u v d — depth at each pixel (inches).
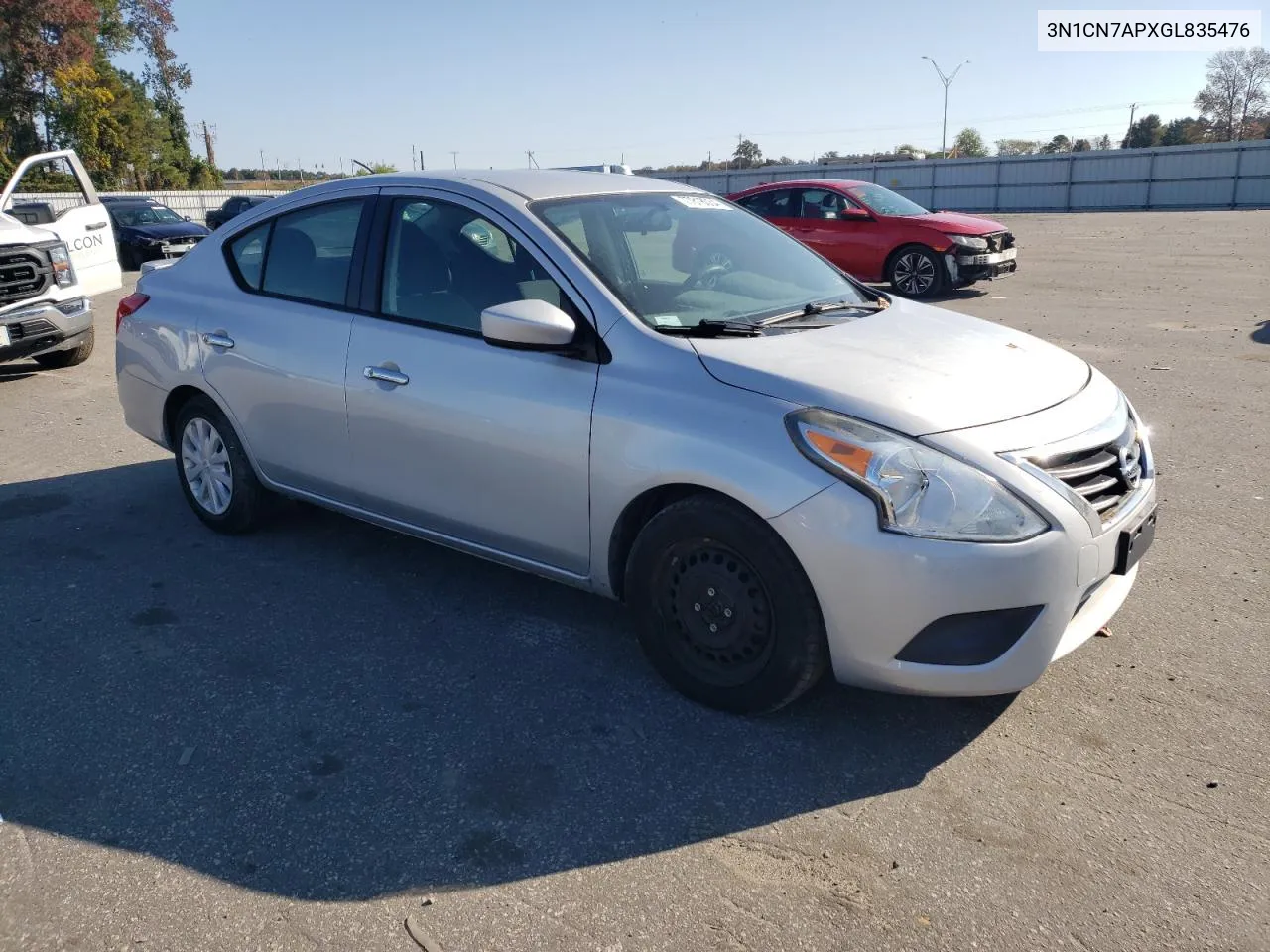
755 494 114.9
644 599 131.4
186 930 94.5
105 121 1731.1
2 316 322.3
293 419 170.6
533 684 137.7
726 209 176.6
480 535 149.2
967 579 108.0
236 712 132.3
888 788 113.3
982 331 148.0
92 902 98.3
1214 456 228.7
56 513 209.9
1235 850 101.5
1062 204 1587.1
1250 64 2588.6
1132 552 120.8
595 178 166.2
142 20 2041.1
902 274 532.4
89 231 377.4
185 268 194.7
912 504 109.4
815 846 104.2
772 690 122.0
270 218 180.2
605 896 97.7
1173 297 480.7
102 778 118.3
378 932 93.7
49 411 302.8
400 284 156.8
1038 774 115.1
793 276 162.7
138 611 162.6
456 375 144.7
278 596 167.3
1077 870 99.5
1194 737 121.0
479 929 93.9
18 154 1667.1
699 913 95.2
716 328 133.0
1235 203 1459.2
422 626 155.8
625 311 133.0
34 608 164.2
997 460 110.9
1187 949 89.4
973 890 97.3
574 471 132.6
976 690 112.1
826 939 91.7
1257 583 162.4
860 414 114.4
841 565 111.3
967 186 1657.2
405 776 117.6
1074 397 126.4
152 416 199.5
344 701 134.4
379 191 162.9
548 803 112.2
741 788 114.0
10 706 134.5
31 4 1551.4
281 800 113.7
